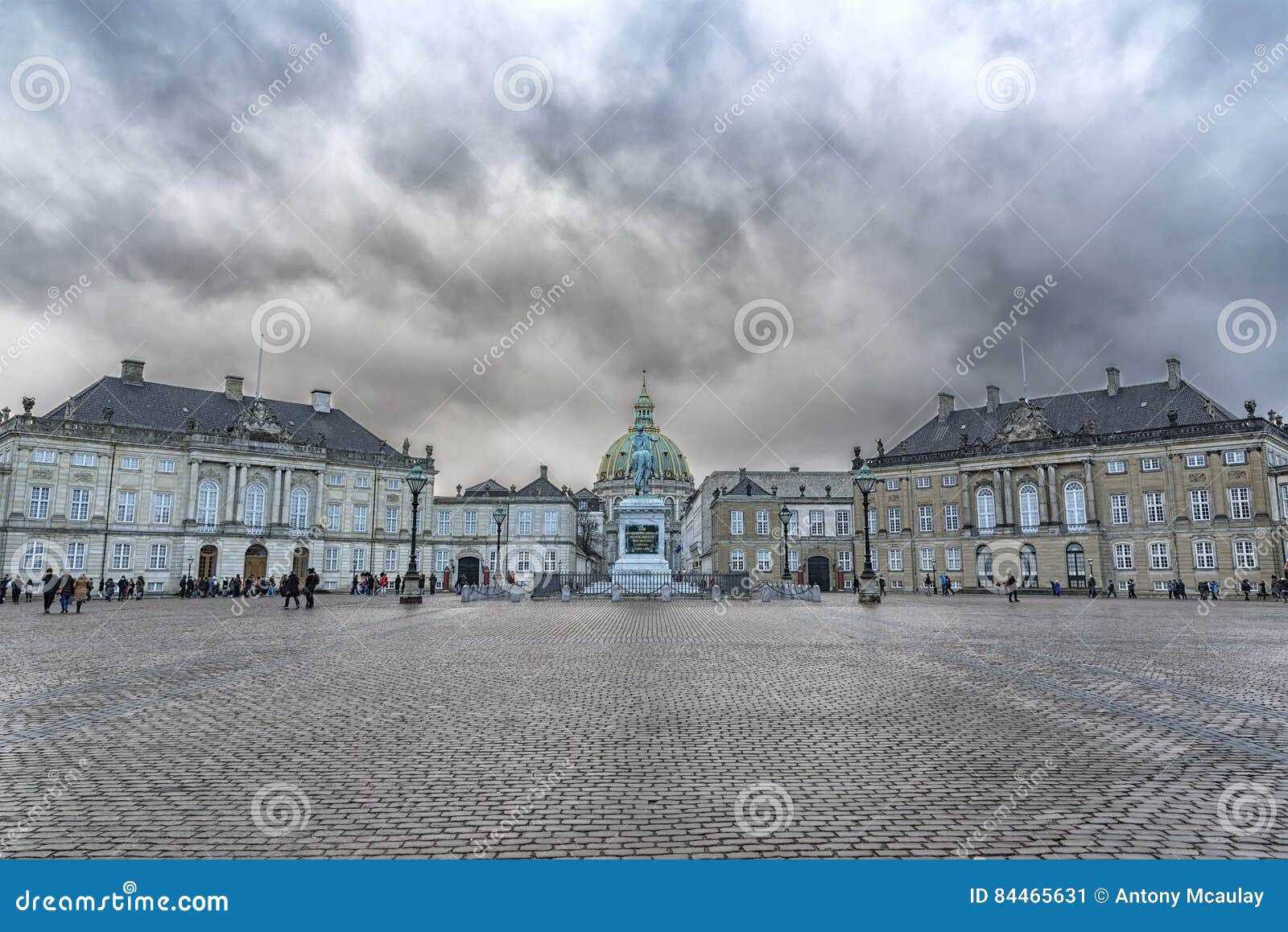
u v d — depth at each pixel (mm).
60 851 5379
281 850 5379
